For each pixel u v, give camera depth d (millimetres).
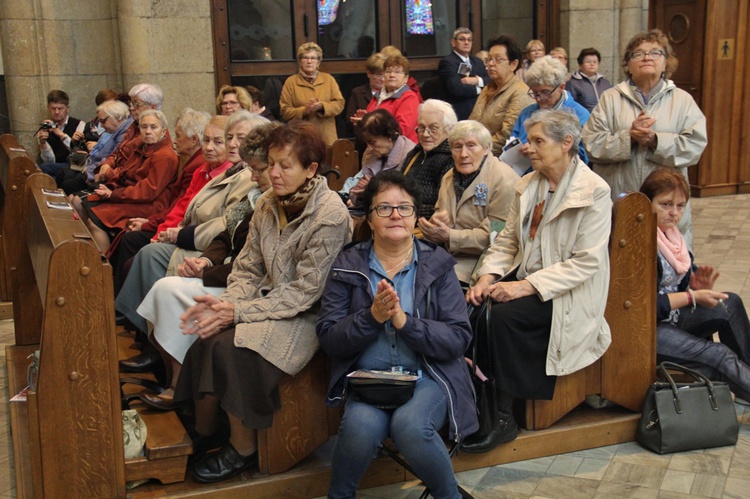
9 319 5598
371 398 2930
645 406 3541
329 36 8617
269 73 8508
